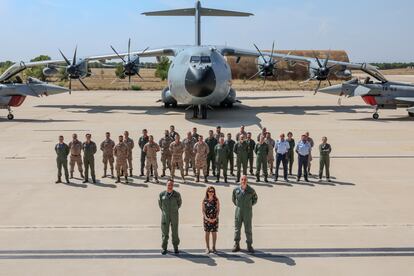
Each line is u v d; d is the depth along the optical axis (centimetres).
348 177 1381
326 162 1324
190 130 2234
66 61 3156
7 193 1206
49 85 2691
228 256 795
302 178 1377
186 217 1007
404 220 982
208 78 2417
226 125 2419
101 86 6838
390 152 1745
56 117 2844
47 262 769
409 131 2258
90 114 3006
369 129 2323
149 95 4997
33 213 1038
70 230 926
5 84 2664
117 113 3055
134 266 754
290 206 1090
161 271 734
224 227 943
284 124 2486
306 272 727
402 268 739
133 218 1002
